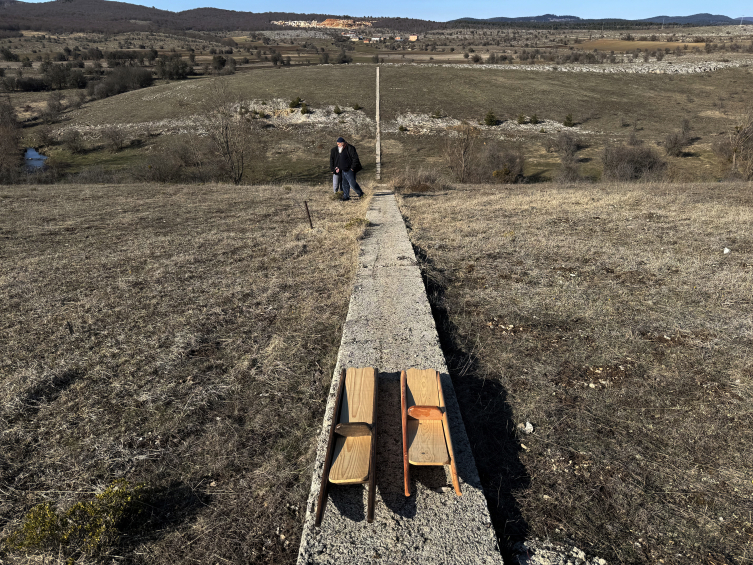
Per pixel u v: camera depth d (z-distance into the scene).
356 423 2.47
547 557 2.19
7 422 3.14
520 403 3.26
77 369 3.78
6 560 2.25
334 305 4.94
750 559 2.16
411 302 4.68
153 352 4.02
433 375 3.06
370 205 10.79
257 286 5.55
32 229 9.34
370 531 2.23
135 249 7.51
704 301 4.73
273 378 3.62
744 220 7.93
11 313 4.95
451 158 27.72
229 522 2.44
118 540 2.34
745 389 3.30
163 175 25.98
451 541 2.18
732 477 2.59
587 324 4.34
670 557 2.19
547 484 2.59
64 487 2.63
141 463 2.80
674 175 24.97
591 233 7.59
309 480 2.64
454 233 7.80
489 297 5.03
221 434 3.04
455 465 2.39
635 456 2.76
